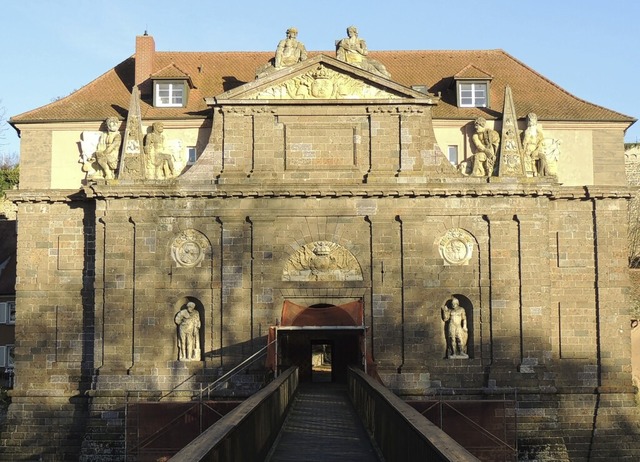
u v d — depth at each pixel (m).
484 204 49.66
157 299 49.22
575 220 51.19
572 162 52.34
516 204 49.66
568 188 50.66
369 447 26.02
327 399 42.06
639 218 81.81
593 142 52.53
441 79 56.12
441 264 49.50
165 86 53.22
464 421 45.47
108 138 50.94
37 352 50.59
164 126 51.75
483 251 49.59
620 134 52.69
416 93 49.44
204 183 49.25
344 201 49.53
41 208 51.22
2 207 90.31
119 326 48.94
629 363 50.44
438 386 48.69
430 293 49.28
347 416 34.47
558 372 50.38
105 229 49.47
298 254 49.53
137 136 49.94
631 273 68.38
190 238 49.56
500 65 57.84
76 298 50.81
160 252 49.47
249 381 48.34
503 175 49.66
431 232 49.69
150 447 44.47
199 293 49.31
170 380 48.66
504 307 49.28
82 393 50.09
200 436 14.97
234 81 55.66
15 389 50.44
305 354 57.72
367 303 49.19
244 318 49.03
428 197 49.50
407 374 48.50
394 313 49.16
